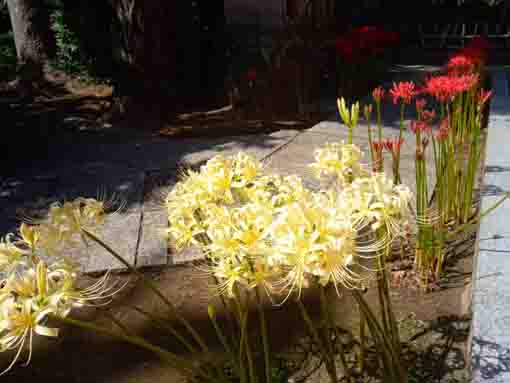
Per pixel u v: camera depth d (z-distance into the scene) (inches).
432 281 107.5
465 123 137.6
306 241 46.9
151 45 264.2
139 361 94.2
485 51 154.9
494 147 163.2
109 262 125.6
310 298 106.7
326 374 84.0
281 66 267.7
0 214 160.6
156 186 173.8
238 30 299.0
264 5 296.0
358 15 424.8
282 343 93.6
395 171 89.5
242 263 54.5
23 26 370.0
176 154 208.8
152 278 121.1
